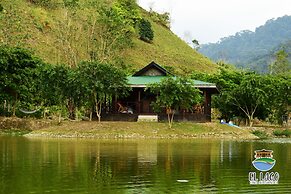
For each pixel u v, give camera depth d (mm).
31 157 22125
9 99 43844
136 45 101500
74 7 88938
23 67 44344
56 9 95062
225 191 14656
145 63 95250
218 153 25266
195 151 26188
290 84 52219
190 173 18000
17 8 87688
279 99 52656
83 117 48781
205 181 16297
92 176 16906
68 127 38969
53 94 42812
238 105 51344
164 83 39625
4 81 42469
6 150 25266
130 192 14203
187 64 105688
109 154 23984
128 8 102125
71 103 45188
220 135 39781
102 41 82938
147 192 14250
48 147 27328
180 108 44438
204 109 46844
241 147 29484
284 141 36375
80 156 22906
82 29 89250
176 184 15641
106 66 42000
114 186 15086
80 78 41531
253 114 53406
